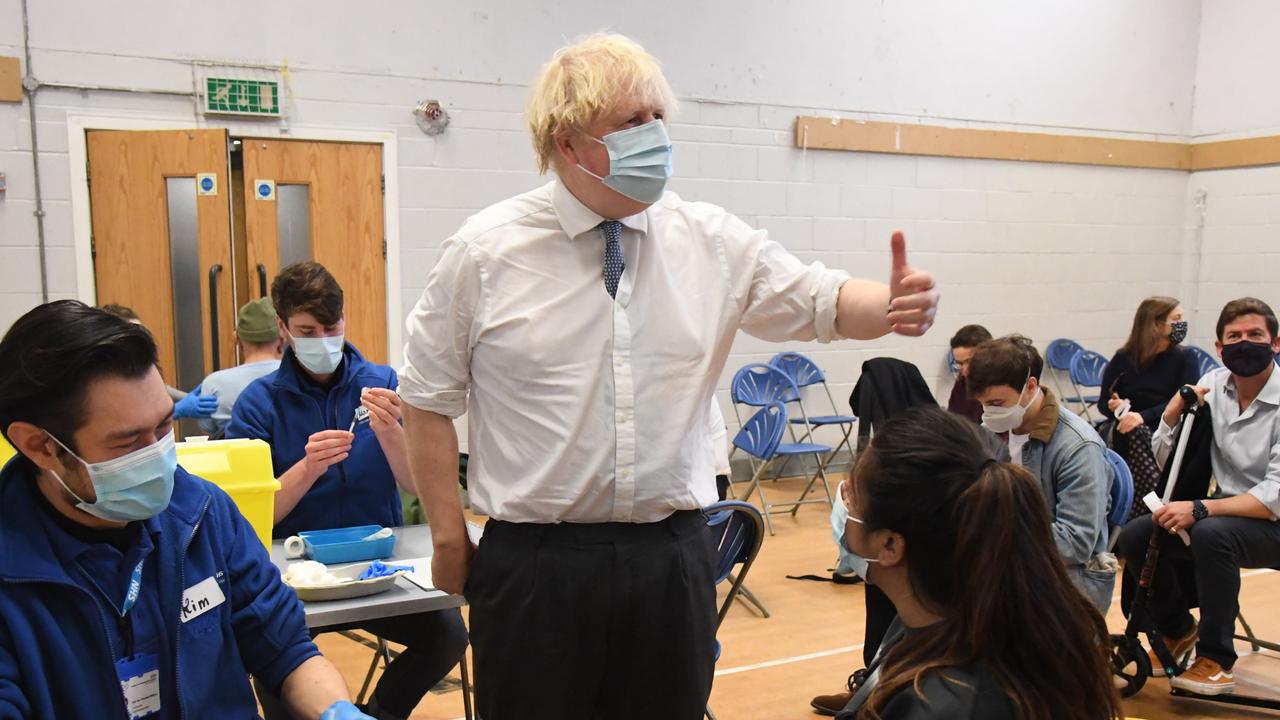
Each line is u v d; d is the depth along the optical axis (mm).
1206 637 3018
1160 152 7414
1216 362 7039
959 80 6676
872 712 1074
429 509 1478
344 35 5082
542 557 1360
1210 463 3254
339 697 1327
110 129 4711
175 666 1239
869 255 6504
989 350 2631
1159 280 7578
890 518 1089
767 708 3010
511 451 1375
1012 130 6859
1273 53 7059
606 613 1367
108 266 4754
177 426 4594
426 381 1413
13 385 1080
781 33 6117
